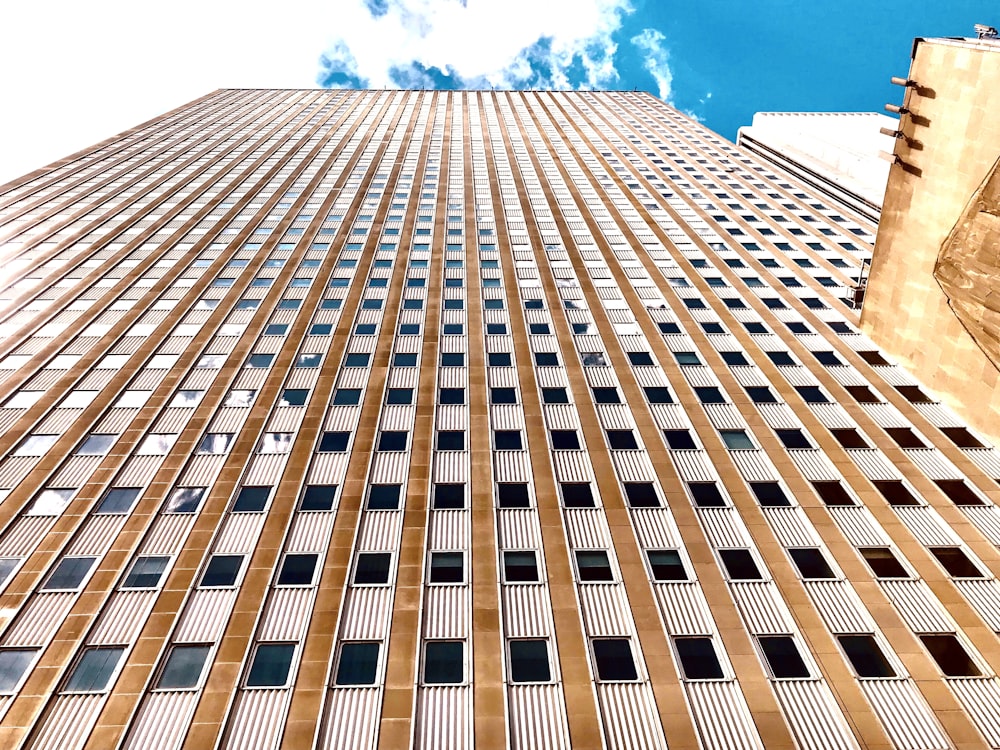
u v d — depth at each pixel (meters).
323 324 30.55
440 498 20.23
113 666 14.95
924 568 17.78
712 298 33.09
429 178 51.50
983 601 16.84
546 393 25.70
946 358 24.73
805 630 16.05
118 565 17.50
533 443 22.69
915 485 20.88
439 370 27.09
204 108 77.25
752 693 14.66
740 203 47.09
